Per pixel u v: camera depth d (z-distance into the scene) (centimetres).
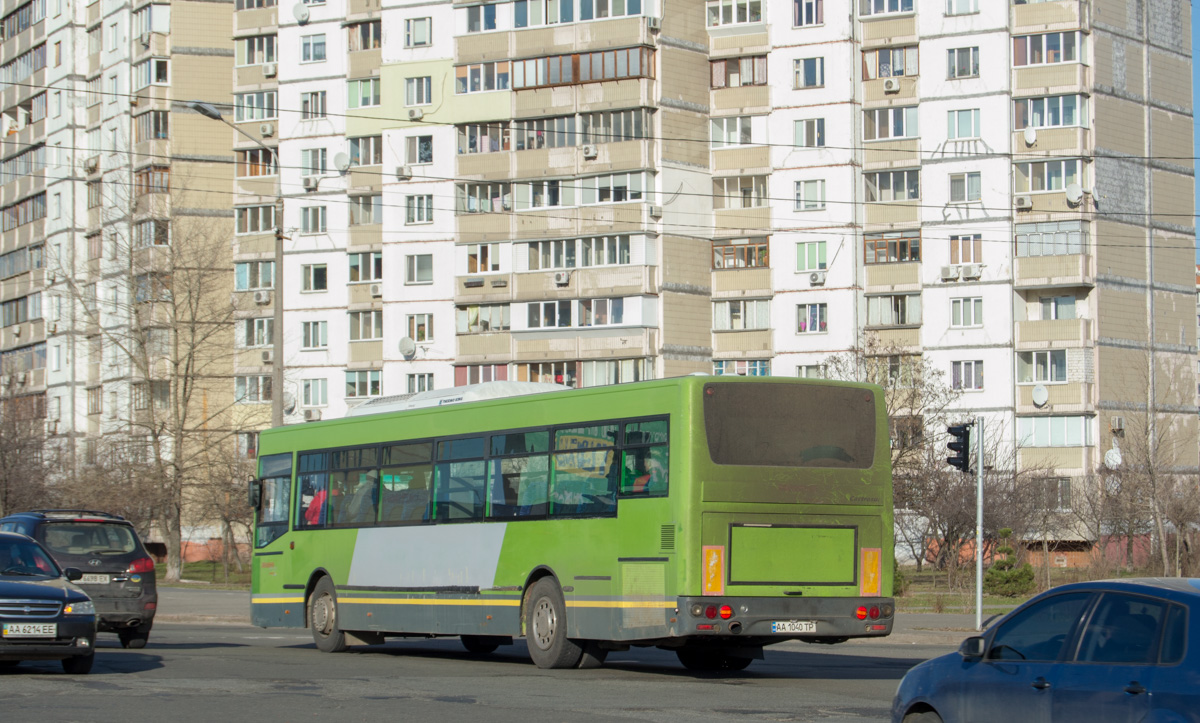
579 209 5616
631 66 5578
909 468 4597
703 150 5722
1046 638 816
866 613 1485
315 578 2052
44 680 1420
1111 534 4700
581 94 5653
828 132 5612
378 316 6069
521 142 5766
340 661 1777
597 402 1573
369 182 6066
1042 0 5462
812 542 1474
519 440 1683
